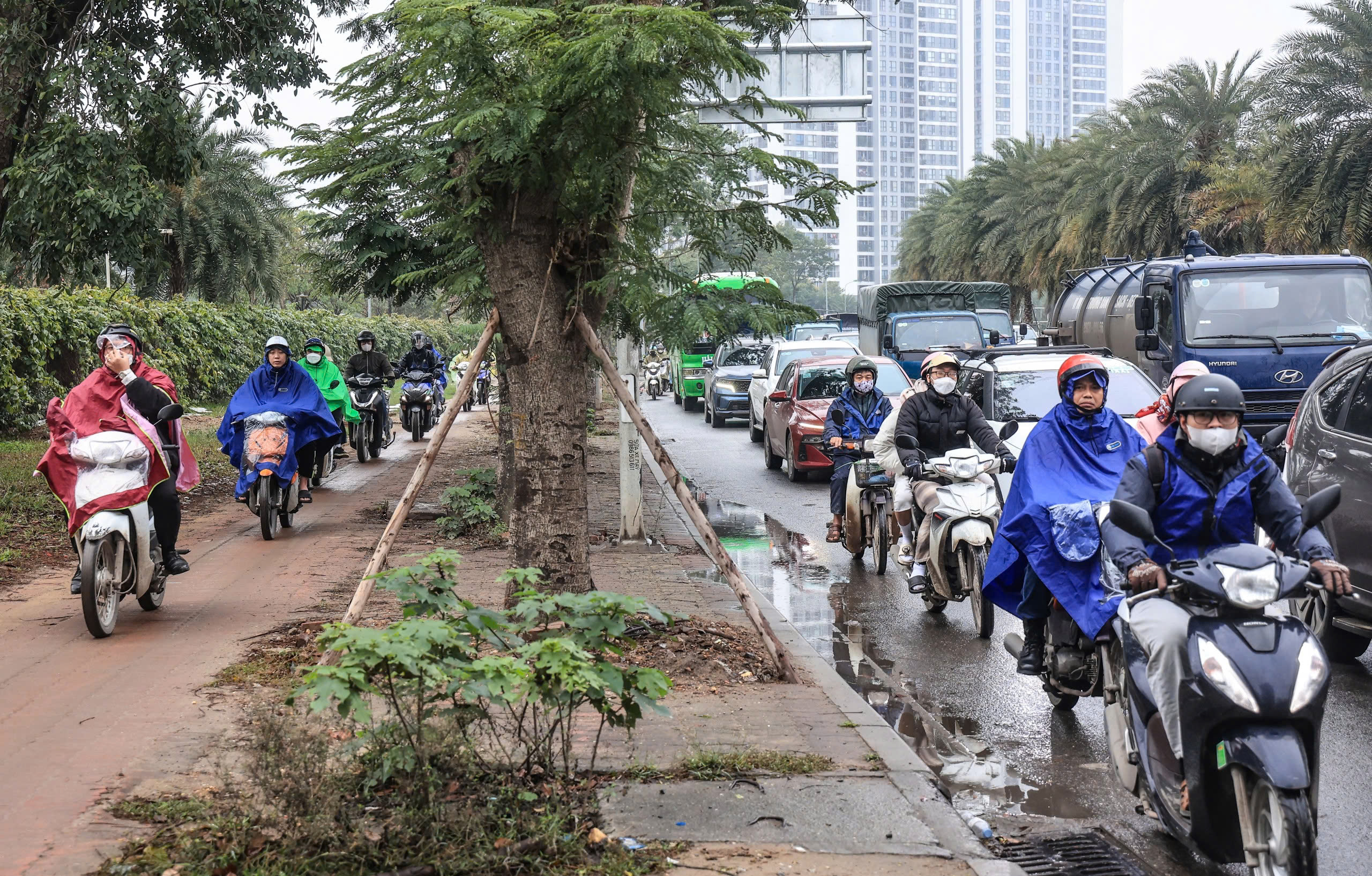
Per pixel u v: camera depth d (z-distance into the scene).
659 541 12.30
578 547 7.42
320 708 3.87
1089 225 40.72
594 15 6.01
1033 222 50.38
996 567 6.00
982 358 13.14
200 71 14.69
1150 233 38.16
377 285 11.38
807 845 4.42
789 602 9.70
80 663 7.01
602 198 7.07
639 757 5.30
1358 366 7.79
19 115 14.22
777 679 6.83
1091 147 44.00
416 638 4.19
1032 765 5.76
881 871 4.21
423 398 24.11
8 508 12.93
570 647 4.36
